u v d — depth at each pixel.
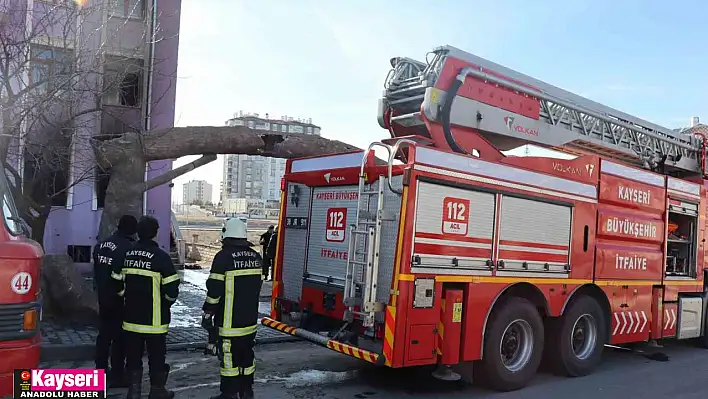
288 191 7.27
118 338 5.73
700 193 9.26
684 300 8.89
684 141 10.04
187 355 7.34
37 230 8.95
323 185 6.73
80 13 8.20
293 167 7.22
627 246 7.87
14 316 4.04
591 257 7.21
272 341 8.40
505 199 6.18
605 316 7.58
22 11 7.79
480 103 7.03
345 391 6.10
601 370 7.70
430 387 6.38
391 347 5.25
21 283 4.09
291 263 7.05
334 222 6.50
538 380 6.89
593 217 7.26
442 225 5.59
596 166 7.35
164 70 14.50
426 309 5.44
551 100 7.80
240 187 124.38
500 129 7.22
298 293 6.85
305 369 6.97
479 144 6.99
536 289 6.54
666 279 8.55
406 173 5.33
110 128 13.23
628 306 7.86
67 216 13.77
